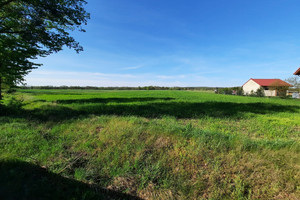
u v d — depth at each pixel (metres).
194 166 3.19
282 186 2.69
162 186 2.62
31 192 1.38
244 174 2.95
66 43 9.59
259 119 8.21
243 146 4.04
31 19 8.42
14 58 7.56
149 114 8.95
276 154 3.66
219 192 2.51
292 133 5.90
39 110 8.33
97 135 4.69
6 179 1.38
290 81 31.64
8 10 7.66
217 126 6.66
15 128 4.86
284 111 11.63
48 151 3.48
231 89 50.50
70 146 3.95
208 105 13.98
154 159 3.43
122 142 4.14
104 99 18.67
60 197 1.78
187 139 4.48
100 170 2.94
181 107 12.13
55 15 8.66
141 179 2.74
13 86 10.36
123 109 10.24
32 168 2.53
